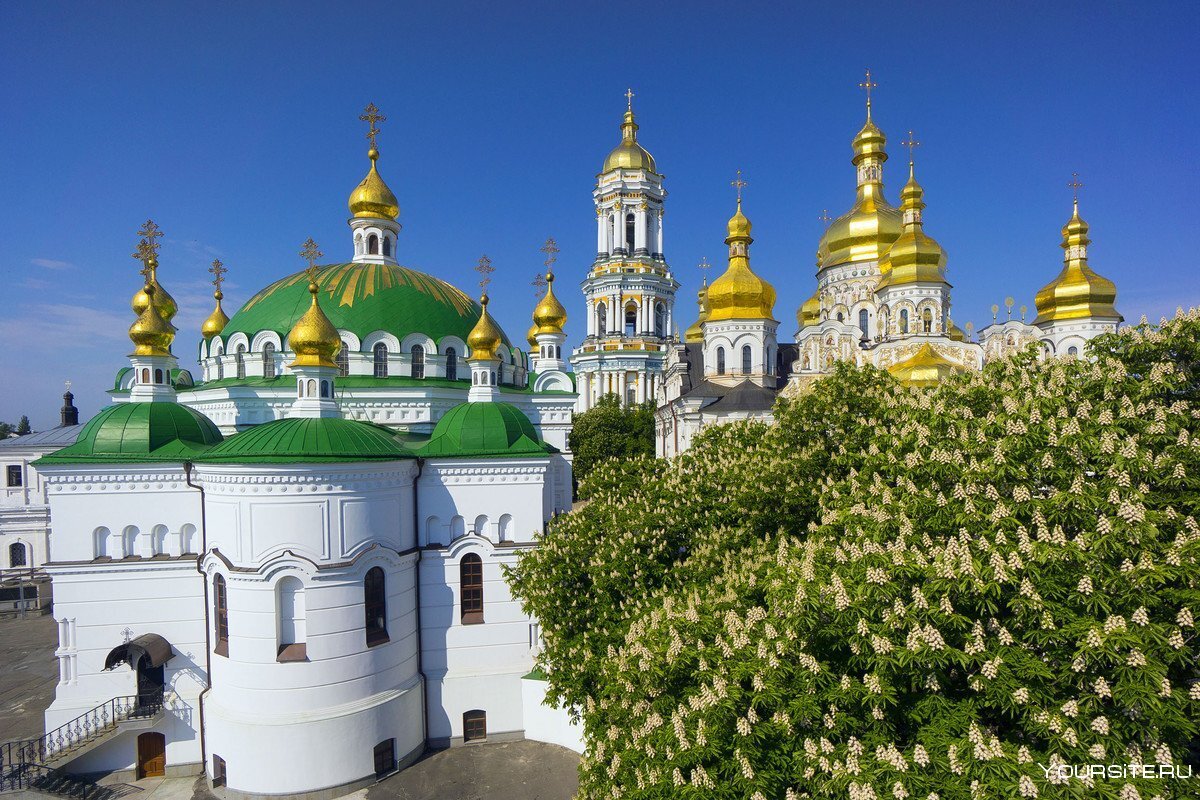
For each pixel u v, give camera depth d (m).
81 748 26.88
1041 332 73.06
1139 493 13.72
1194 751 15.15
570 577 26.81
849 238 77.44
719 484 29.39
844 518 17.41
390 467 28.91
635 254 97.19
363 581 28.00
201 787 27.75
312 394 30.84
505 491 31.88
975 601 13.24
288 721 26.34
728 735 13.92
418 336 41.25
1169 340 19.64
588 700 22.11
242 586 26.77
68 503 28.81
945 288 62.00
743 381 65.75
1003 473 15.71
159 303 42.78
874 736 12.97
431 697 30.61
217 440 33.47
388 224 46.91
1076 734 11.62
